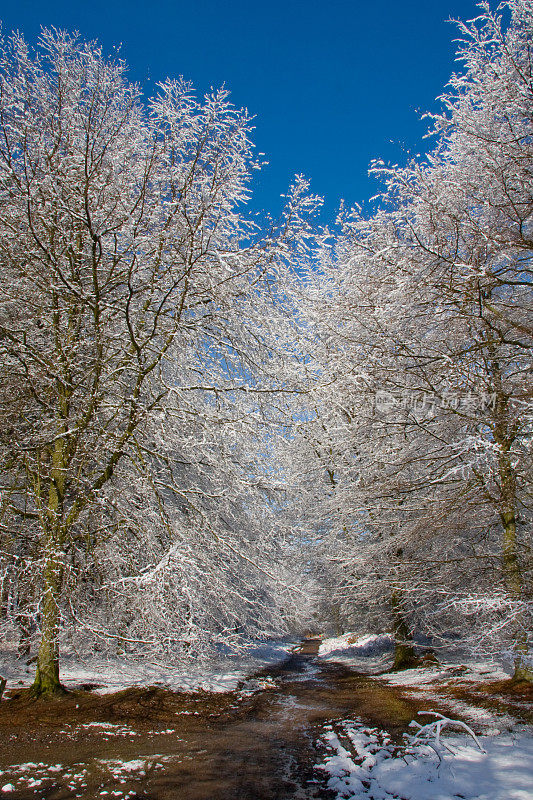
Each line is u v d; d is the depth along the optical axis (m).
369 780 4.45
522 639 7.12
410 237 8.68
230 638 8.98
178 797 4.09
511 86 7.57
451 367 7.38
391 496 8.96
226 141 8.51
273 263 9.11
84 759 5.02
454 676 9.43
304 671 12.82
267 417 9.84
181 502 10.20
